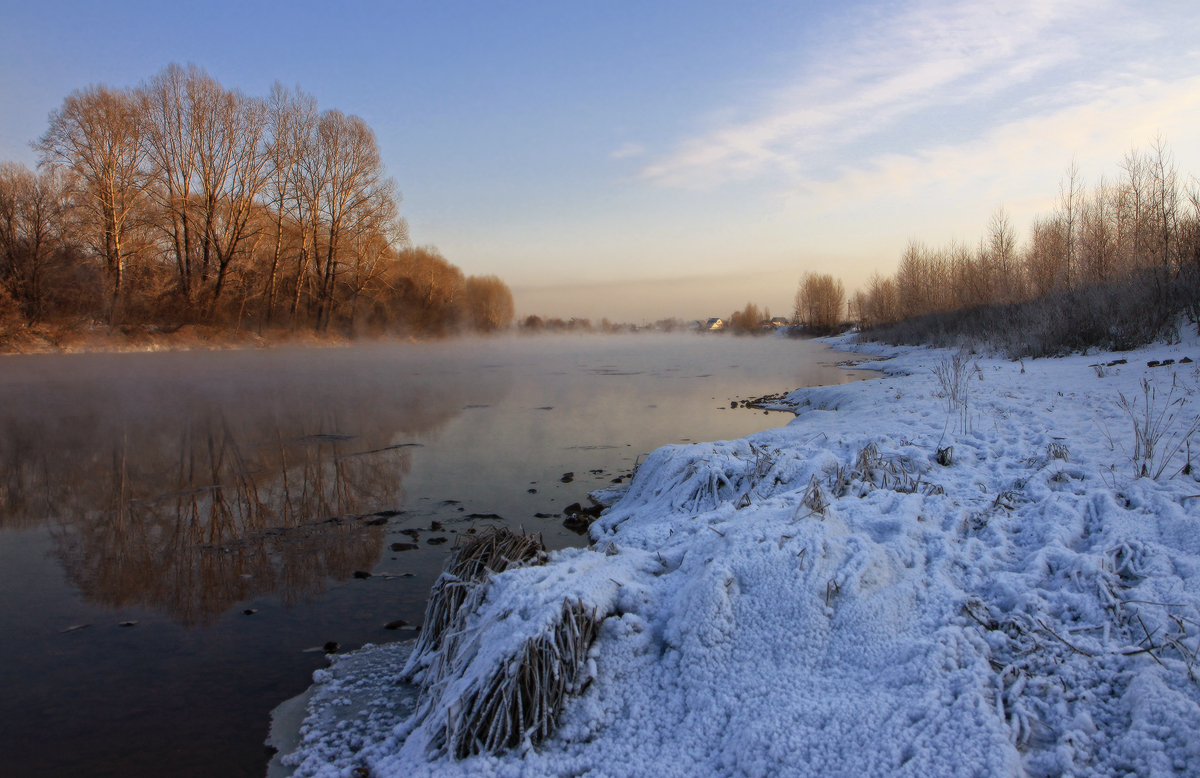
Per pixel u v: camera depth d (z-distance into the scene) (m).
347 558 6.11
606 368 29.16
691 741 2.81
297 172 37.94
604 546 4.48
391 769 2.93
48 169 30.58
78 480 9.16
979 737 2.52
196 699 3.83
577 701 3.05
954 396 10.28
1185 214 20.94
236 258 37.34
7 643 4.56
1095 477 5.43
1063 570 3.70
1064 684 2.87
